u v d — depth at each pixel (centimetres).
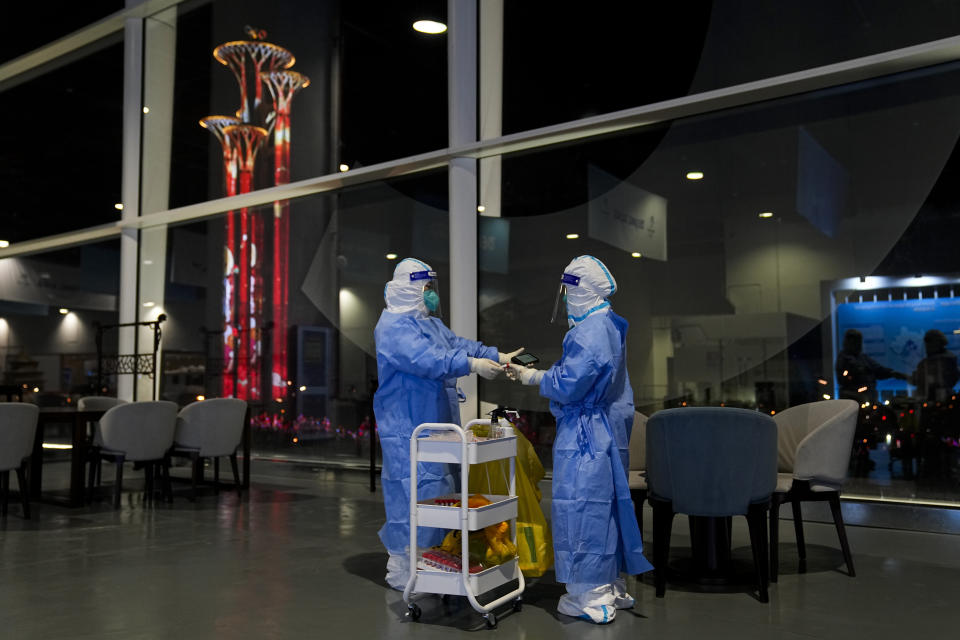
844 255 457
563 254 547
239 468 736
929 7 431
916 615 281
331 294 676
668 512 316
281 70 695
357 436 659
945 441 427
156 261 786
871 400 448
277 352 705
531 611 299
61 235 848
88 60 830
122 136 796
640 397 508
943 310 430
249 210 727
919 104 438
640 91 521
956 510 419
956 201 428
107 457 550
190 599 312
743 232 487
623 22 529
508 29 565
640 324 514
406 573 321
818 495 341
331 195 678
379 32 635
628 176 526
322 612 294
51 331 880
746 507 305
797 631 264
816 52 463
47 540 430
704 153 503
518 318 561
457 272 568
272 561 378
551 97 550
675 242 508
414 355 315
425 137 603
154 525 475
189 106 755
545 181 556
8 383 903
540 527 332
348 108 650
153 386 723
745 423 300
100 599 312
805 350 465
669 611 292
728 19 493
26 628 274
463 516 279
